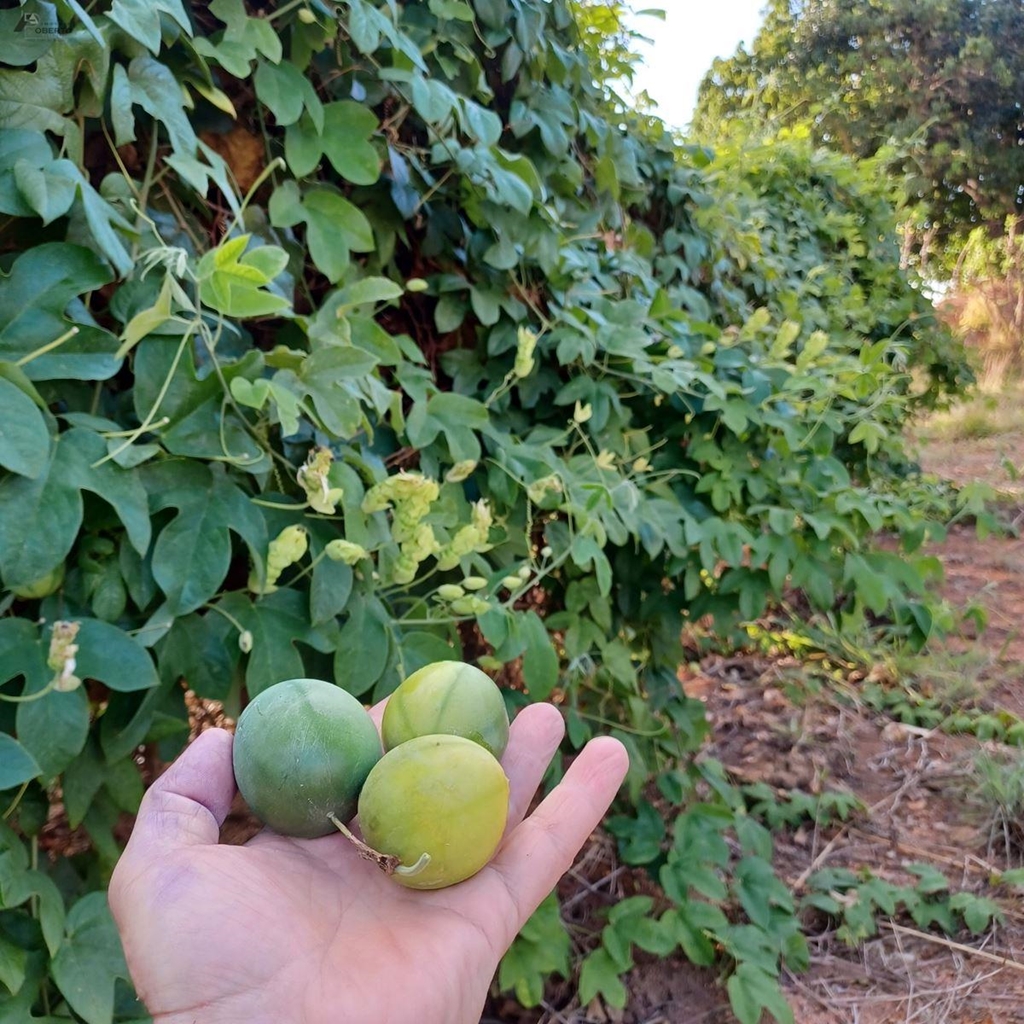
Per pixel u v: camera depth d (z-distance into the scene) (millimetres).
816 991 2049
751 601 2004
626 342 1914
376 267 1611
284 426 1070
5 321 940
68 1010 979
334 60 1507
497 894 951
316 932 847
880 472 4051
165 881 812
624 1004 1816
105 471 972
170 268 1039
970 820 2693
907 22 11461
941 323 6145
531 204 1696
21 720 908
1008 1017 1965
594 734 2082
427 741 872
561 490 1658
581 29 2578
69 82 1023
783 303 3568
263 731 892
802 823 2721
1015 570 4863
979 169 11953
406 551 1276
